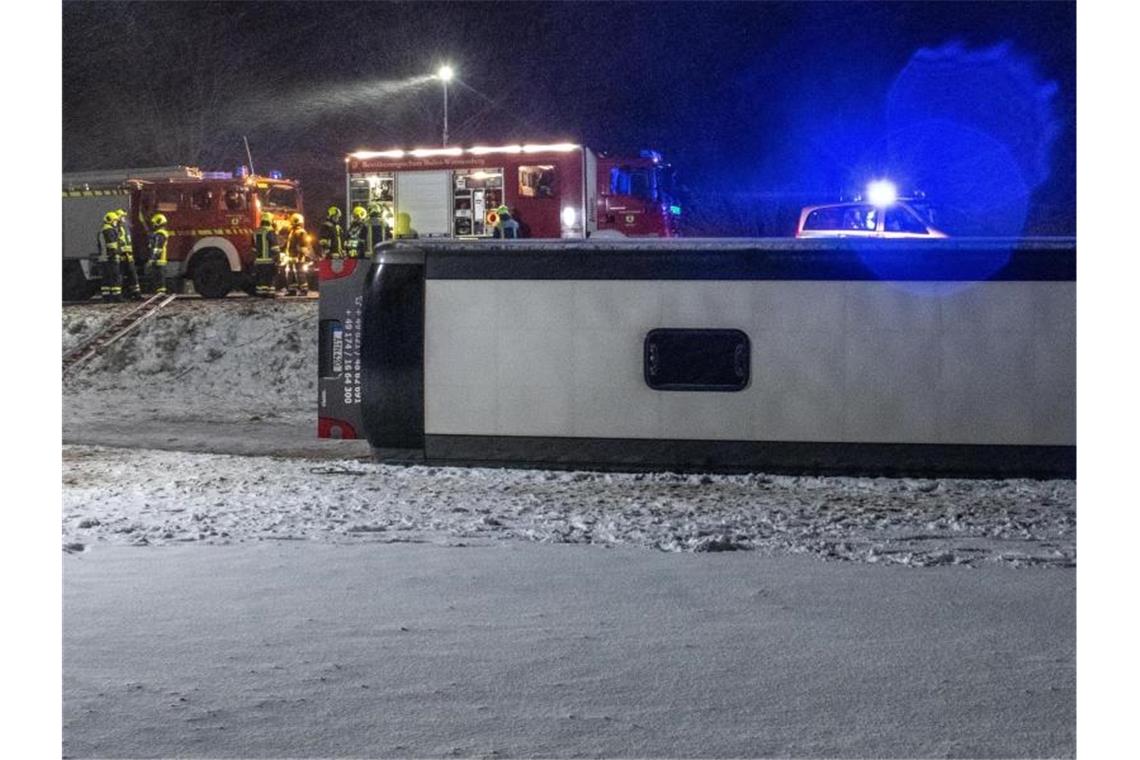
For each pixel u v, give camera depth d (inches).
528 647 266.2
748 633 279.9
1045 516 492.4
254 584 333.4
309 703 225.1
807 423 623.5
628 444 631.8
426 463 652.7
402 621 290.4
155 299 1262.3
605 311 633.0
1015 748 203.0
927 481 604.1
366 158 1197.7
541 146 1159.6
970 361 617.9
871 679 242.7
